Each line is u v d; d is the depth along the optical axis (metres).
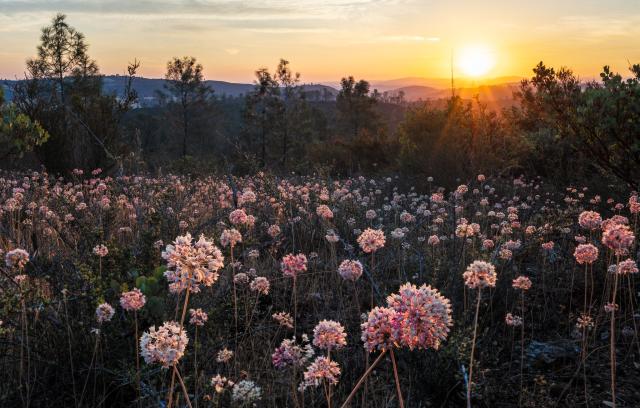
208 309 4.25
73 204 6.50
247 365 3.90
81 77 27.61
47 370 3.65
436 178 14.12
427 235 7.16
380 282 5.28
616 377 4.08
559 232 7.14
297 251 6.86
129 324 3.86
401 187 14.11
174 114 51.03
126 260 4.45
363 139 25.89
